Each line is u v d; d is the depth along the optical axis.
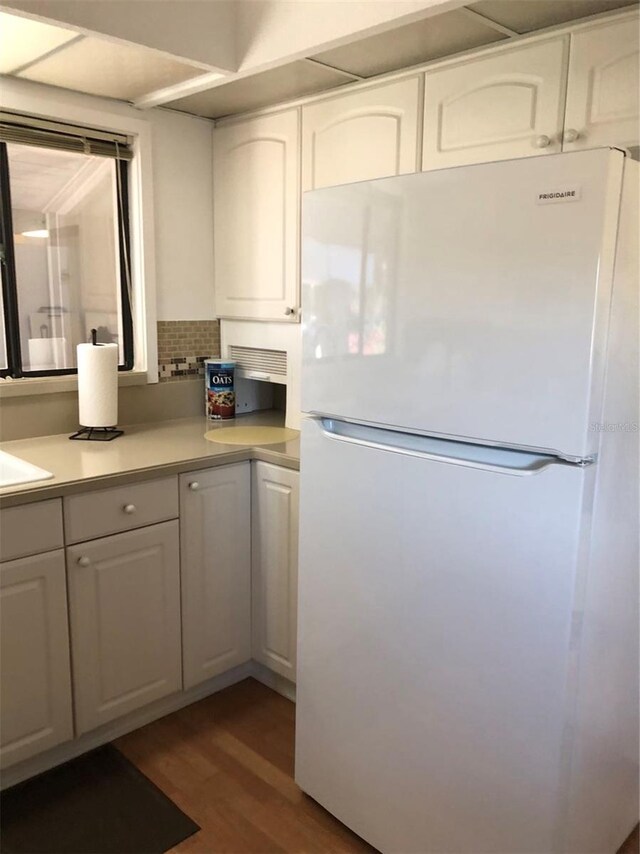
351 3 1.74
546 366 1.24
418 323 1.41
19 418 2.32
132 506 2.00
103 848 1.73
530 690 1.34
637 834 1.81
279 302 2.51
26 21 1.67
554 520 1.26
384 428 1.53
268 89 2.24
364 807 1.70
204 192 2.69
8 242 2.26
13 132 2.18
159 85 2.22
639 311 1.33
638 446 1.41
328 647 1.72
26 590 1.82
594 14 1.64
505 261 1.26
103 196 2.49
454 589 1.43
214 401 2.73
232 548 2.30
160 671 2.17
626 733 1.61
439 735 1.51
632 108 1.60
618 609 1.44
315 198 1.58
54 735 1.94
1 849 1.72
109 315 2.59
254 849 1.74
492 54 1.82
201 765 2.04
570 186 1.17
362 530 1.58
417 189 1.37
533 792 1.37
